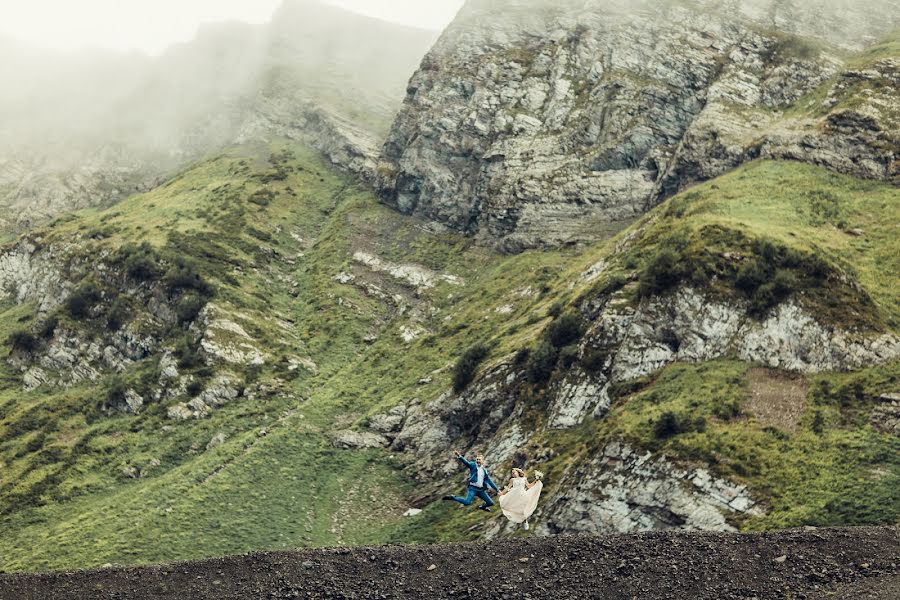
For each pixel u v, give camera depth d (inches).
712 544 974.4
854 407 1987.0
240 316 4677.7
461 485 2910.9
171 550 2731.3
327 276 5413.4
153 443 3757.4
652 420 2145.7
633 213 5039.4
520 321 3818.9
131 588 1026.7
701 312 2556.6
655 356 2576.3
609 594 892.0
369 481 3208.7
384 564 1026.7
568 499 2098.9
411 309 4899.1
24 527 3181.6
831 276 2503.7
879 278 2709.2
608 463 2082.9
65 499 3361.2
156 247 5319.9
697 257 2682.1
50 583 1059.9
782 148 4237.2
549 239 5073.8
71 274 5428.2
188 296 4744.1
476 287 4916.3
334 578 996.6
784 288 2468.0
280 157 7682.1
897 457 1688.0
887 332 2285.9
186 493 3097.9
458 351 4025.6
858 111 4136.3
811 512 1583.4
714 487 1829.5
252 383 4119.1
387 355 4362.7
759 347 2380.7
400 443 3395.7
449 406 3351.4
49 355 4653.1
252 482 3181.6
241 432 3718.0
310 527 2898.6
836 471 1717.5
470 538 2364.7
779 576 885.2
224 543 2780.5
